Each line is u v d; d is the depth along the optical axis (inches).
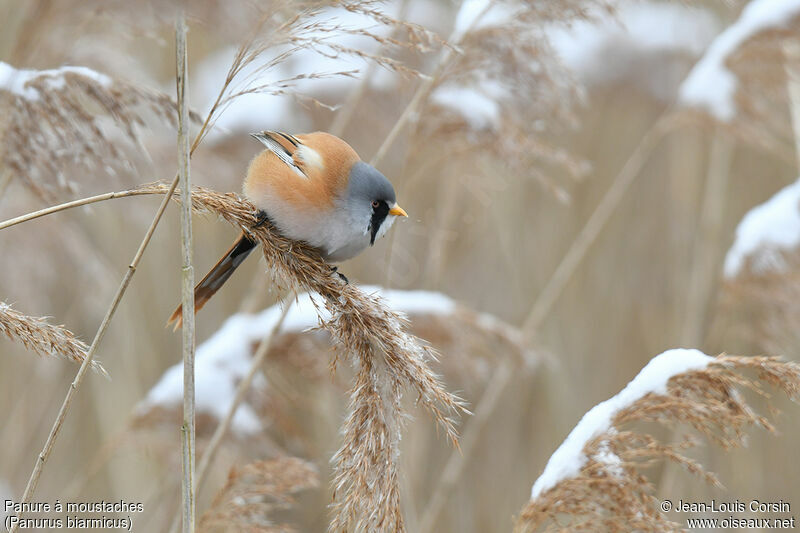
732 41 451.8
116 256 519.5
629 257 585.9
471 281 568.7
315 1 213.8
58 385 500.4
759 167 594.2
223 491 300.0
